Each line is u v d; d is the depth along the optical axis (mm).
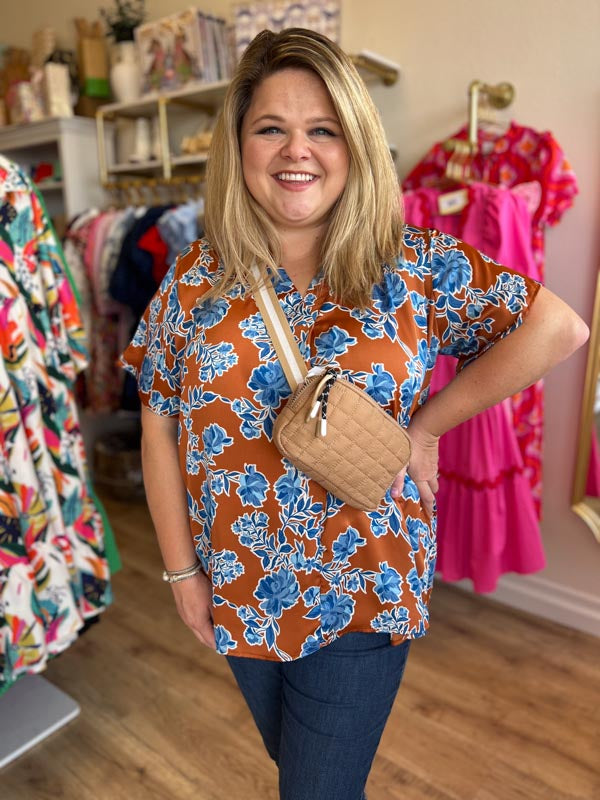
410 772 1569
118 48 2961
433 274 913
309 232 949
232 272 938
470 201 1852
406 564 939
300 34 876
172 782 1568
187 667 2004
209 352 901
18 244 1512
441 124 2176
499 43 1998
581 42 1848
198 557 1043
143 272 2617
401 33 2195
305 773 950
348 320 885
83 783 1572
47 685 1891
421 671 1938
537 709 1774
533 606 2242
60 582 1599
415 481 995
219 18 2660
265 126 893
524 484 1940
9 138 3359
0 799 1528
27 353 1517
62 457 1647
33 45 3438
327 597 925
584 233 1952
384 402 877
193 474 961
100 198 3266
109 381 3047
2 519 1466
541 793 1506
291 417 821
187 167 3031
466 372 949
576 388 2062
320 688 947
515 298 891
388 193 891
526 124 1995
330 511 901
